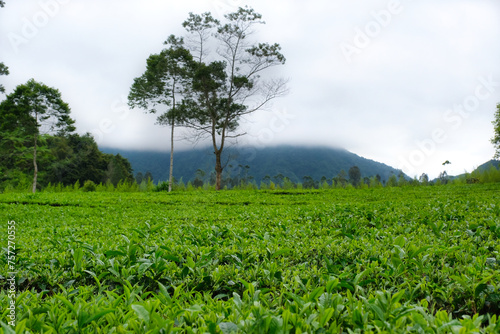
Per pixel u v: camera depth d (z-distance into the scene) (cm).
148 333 174
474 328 171
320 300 214
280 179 6675
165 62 2523
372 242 420
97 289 322
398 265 298
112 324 202
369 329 187
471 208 718
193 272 317
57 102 2797
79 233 628
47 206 1363
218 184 2777
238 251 386
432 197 1370
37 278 341
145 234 458
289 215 762
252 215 817
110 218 966
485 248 368
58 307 237
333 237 479
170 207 1312
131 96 2591
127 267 333
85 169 4200
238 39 2753
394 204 912
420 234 459
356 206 851
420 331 175
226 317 206
